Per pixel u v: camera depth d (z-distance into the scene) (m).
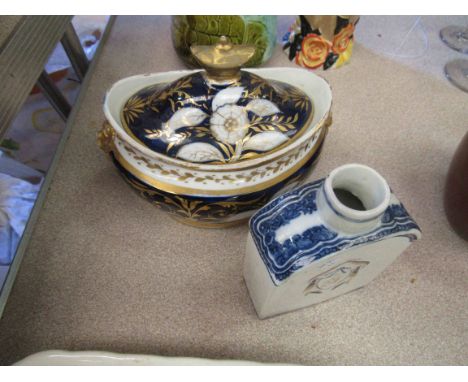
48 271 0.47
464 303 0.46
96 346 0.42
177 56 0.75
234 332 0.43
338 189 0.37
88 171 0.56
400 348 0.43
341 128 0.65
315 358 0.42
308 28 0.70
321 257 0.33
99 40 0.82
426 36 0.85
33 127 0.75
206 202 0.40
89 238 0.50
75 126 0.62
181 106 0.41
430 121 0.66
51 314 0.43
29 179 0.65
